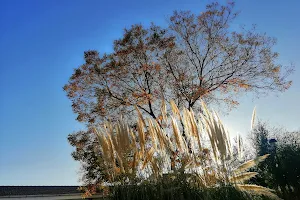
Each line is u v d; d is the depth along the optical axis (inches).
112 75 629.0
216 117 185.3
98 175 554.6
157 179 177.0
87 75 632.4
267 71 625.6
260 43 630.5
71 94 633.0
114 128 189.2
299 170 354.9
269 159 370.0
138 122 191.8
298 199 327.0
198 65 652.1
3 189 701.3
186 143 190.4
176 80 625.6
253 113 216.5
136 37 637.3
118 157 178.2
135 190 171.8
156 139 189.9
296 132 404.5
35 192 668.7
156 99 616.4
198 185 177.3
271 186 342.0
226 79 645.3
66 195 644.1
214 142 180.7
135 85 646.5
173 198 167.3
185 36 655.1
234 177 181.9
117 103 633.6
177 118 195.3
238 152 196.1
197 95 605.6
